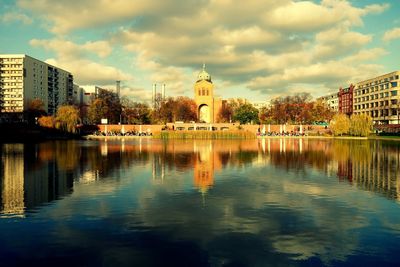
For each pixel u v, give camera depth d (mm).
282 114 178375
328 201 24078
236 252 15453
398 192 26969
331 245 16219
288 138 121062
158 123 176875
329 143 91125
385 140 108562
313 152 62062
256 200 24359
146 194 26219
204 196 25609
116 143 90938
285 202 23812
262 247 15992
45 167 41125
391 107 163750
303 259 14820
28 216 20531
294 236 17297
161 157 52906
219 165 43281
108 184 30234
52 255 15172
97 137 126438
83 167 41188
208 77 193625
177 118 181625
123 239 16891
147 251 15562
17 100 163625
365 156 54625
